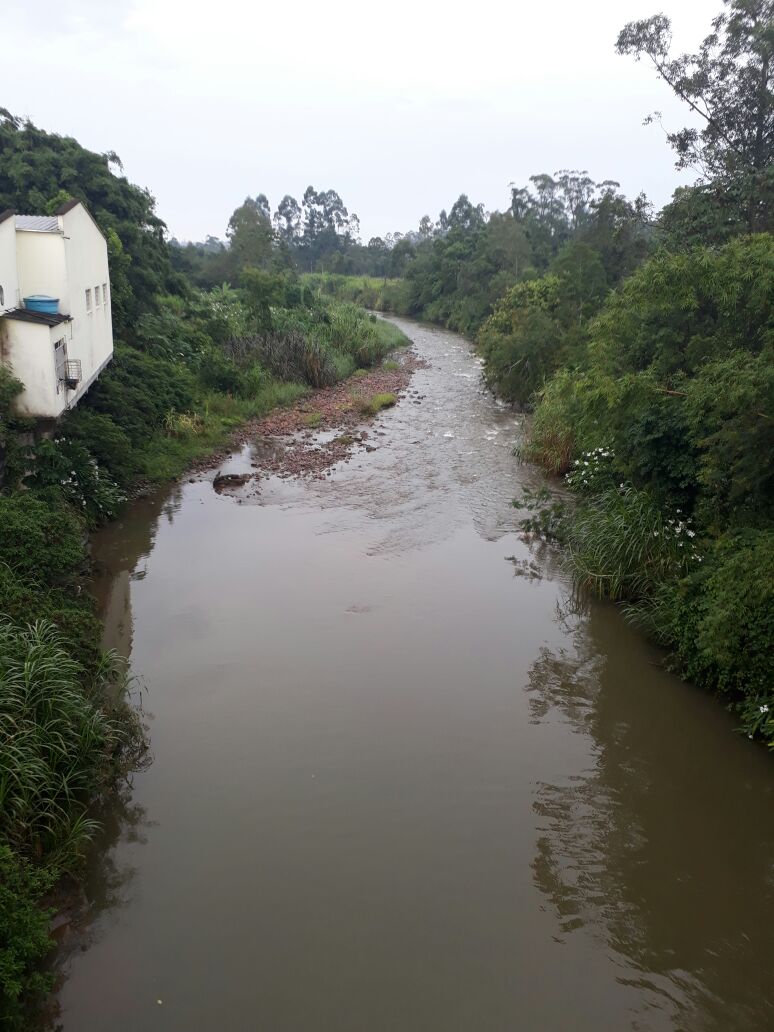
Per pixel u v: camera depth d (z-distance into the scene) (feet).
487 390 109.60
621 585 42.55
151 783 27.61
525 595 44.04
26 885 20.39
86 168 99.60
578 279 103.96
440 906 22.75
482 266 197.57
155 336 88.43
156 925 21.83
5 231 44.86
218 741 30.01
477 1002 19.77
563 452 66.95
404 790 27.63
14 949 18.13
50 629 29.86
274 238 226.79
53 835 23.52
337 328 128.06
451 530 53.93
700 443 37.19
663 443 42.42
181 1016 19.16
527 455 71.61
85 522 48.14
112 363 72.33
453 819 26.32
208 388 87.61
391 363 129.08
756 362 33.58
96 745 26.71
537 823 26.37
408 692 33.88
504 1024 19.22
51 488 45.85
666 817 27.04
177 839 25.02
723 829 26.58
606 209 113.19
